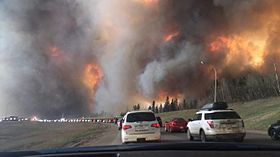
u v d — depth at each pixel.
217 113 19.42
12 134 57.56
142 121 19.55
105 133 38.34
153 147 2.83
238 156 2.53
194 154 2.58
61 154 2.72
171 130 34.34
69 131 52.34
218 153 2.61
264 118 39.22
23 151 2.88
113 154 2.68
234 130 19.05
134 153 2.66
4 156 2.71
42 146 28.70
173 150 2.73
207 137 19.34
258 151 2.69
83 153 2.75
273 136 21.88
